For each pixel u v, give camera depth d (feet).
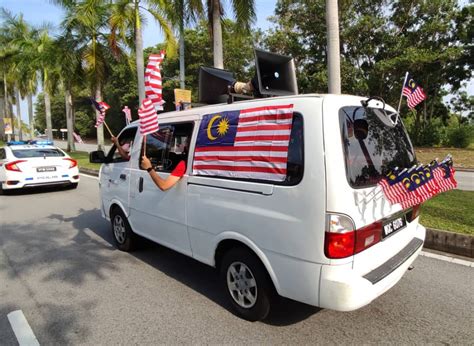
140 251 16.33
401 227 9.87
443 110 96.53
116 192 15.75
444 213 19.30
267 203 8.84
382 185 8.16
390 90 69.41
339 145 8.00
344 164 7.96
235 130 9.88
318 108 8.23
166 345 9.14
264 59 12.82
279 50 71.36
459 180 36.32
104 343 9.31
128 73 124.57
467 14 66.85
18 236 18.94
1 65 107.14
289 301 11.19
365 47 67.51
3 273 14.06
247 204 9.34
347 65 65.21
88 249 16.71
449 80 76.84
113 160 16.38
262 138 9.14
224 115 10.34
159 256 15.66
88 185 36.17
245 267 9.96
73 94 87.25
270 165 8.88
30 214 23.93
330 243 7.77
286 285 8.72
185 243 11.83
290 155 8.49
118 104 142.10
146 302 11.47
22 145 32.60
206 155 10.69
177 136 12.01
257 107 9.45
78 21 55.52
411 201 8.14
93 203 27.17
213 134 10.55
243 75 96.27
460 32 68.74
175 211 11.94
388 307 10.75
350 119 8.61
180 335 9.55
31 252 16.40
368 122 9.20
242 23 36.88
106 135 172.86
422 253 14.98
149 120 10.76
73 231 19.71
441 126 84.48
